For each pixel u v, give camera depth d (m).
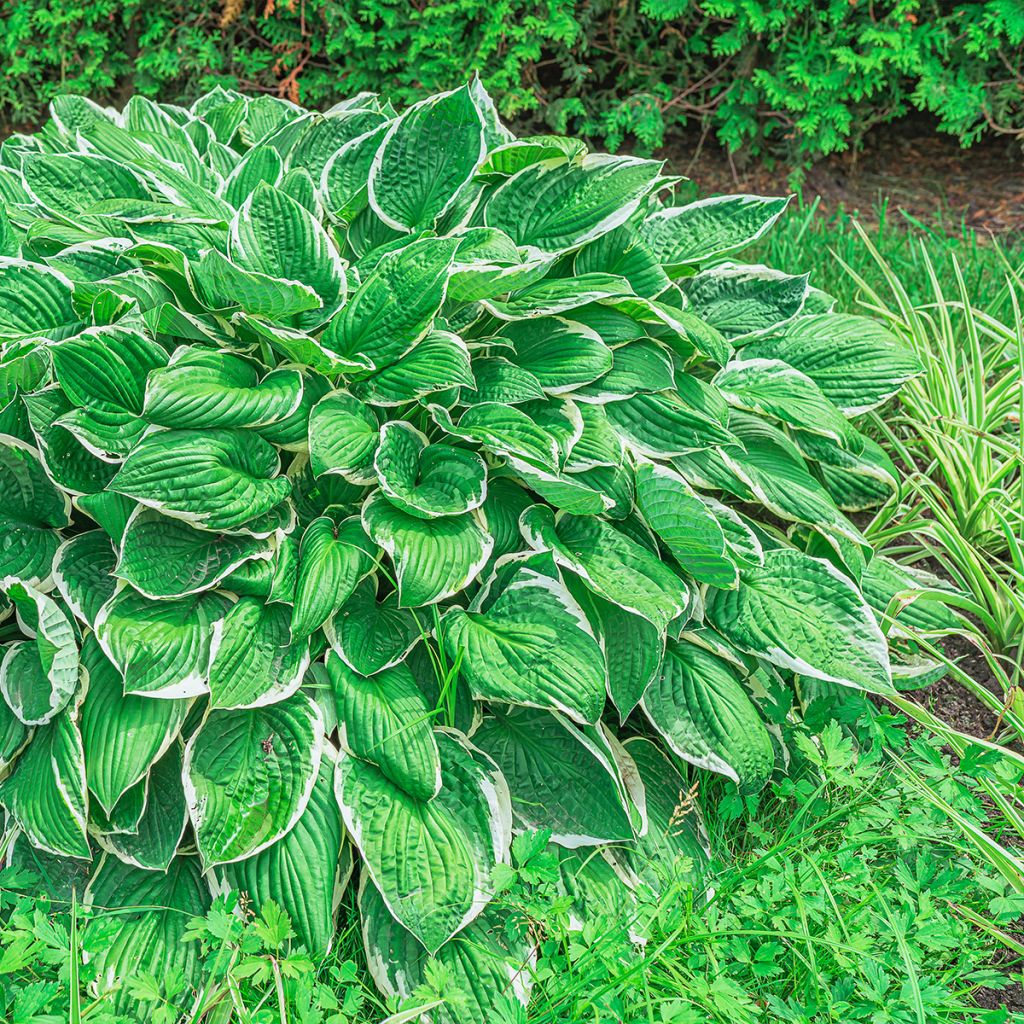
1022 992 2.18
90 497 2.02
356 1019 1.90
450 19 5.07
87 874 2.07
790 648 2.27
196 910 2.02
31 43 5.53
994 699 2.52
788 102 5.12
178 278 2.29
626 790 2.21
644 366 2.40
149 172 2.46
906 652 2.70
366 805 1.99
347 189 2.62
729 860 2.27
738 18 5.04
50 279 2.24
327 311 2.26
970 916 2.14
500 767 2.20
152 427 1.97
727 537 2.38
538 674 2.04
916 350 3.34
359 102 3.13
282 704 2.07
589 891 2.10
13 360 2.05
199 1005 1.83
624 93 5.74
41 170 2.53
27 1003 1.73
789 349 2.85
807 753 2.15
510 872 1.90
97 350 2.02
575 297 2.33
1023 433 2.86
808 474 2.61
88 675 2.03
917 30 4.98
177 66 5.38
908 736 2.64
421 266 2.18
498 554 2.26
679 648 2.32
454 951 1.97
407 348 2.19
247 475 2.07
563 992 1.86
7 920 2.04
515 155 2.51
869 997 1.87
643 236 2.76
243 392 2.04
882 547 3.07
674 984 1.87
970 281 4.13
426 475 2.20
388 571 2.28
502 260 2.22
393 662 2.10
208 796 1.96
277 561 2.08
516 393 2.25
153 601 2.02
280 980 1.81
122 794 1.96
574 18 5.25
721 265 2.88
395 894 1.91
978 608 2.82
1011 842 2.43
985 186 5.40
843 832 2.24
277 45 5.41
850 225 4.95
